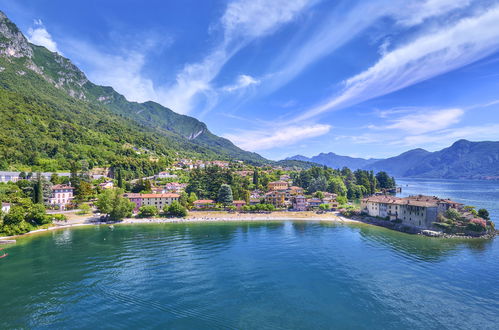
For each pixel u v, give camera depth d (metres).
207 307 46.88
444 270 64.62
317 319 43.41
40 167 187.50
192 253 77.56
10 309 45.69
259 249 82.38
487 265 68.12
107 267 65.44
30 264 67.44
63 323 41.69
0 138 189.12
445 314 45.12
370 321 42.94
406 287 55.44
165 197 160.25
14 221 101.88
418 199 122.06
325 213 156.00
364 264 68.88
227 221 136.88
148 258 72.62
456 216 105.81
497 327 41.41
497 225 117.12
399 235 103.25
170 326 41.12
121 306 46.94
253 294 52.00
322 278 59.84
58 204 146.50
